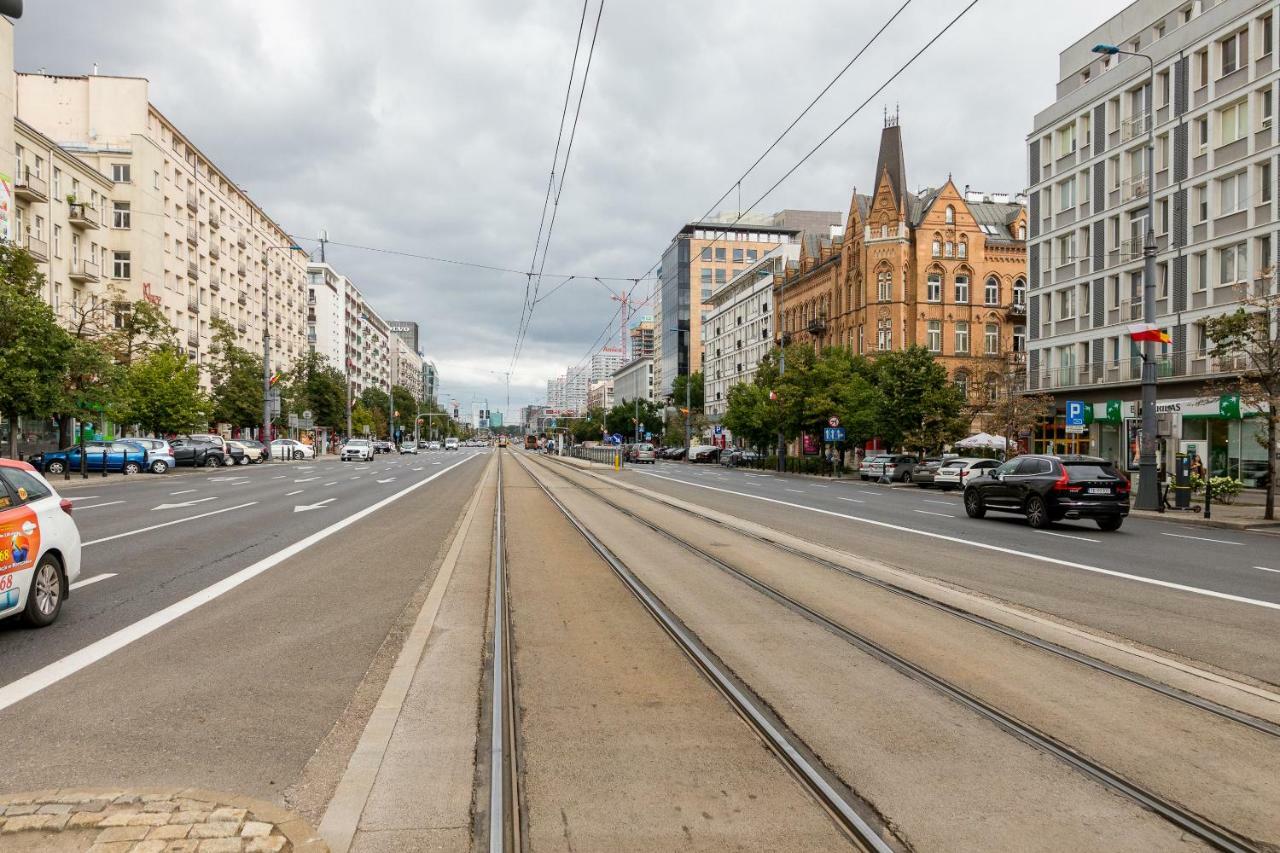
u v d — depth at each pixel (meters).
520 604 8.94
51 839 3.38
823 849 3.59
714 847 3.59
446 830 3.70
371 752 4.54
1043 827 3.80
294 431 87.81
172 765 4.33
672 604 8.99
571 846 3.58
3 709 5.19
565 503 22.92
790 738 4.90
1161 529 19.23
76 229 47.62
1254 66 31.66
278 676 5.98
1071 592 9.89
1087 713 5.41
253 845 3.34
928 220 61.09
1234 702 5.65
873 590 9.91
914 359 43.25
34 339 28.33
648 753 4.66
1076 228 42.38
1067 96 42.88
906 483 42.62
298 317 100.94
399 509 20.16
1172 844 3.67
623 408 126.12
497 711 5.30
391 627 7.59
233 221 75.50
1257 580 11.02
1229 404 28.67
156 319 42.91
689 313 120.00
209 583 9.70
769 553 13.15
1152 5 38.34
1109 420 38.69
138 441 38.91
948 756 4.64
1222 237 33.28
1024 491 18.73
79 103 54.44
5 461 7.49
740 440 87.62
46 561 7.50
